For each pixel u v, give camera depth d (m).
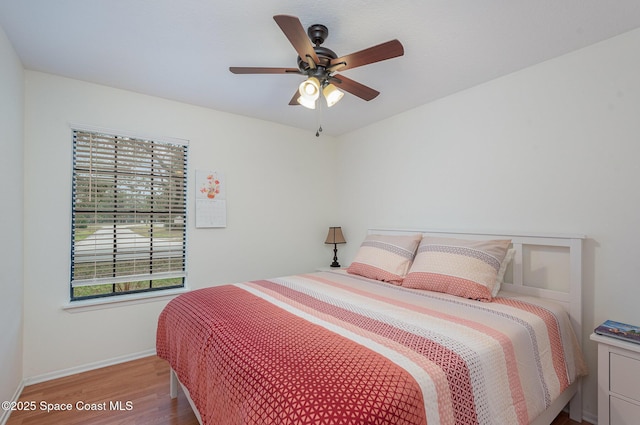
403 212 3.08
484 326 1.40
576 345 1.79
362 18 1.64
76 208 2.40
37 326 2.23
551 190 2.06
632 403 1.46
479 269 1.94
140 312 2.63
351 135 3.75
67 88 2.35
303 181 3.69
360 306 1.68
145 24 1.71
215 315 1.52
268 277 3.39
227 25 1.72
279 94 2.68
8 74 1.84
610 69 1.82
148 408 1.90
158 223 2.75
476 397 1.07
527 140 2.17
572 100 1.97
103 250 2.50
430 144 2.82
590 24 1.69
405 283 2.21
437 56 2.02
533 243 2.08
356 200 3.66
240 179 3.21
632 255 1.75
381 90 2.56
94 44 1.91
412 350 1.12
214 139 3.04
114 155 2.55
